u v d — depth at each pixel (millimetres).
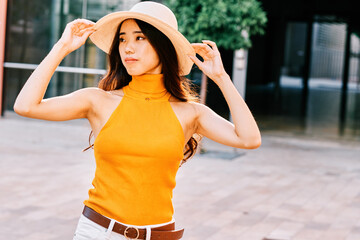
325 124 15438
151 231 2248
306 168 8648
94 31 2314
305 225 5547
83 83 12219
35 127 11312
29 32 12430
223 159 9008
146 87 2328
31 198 6070
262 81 34000
